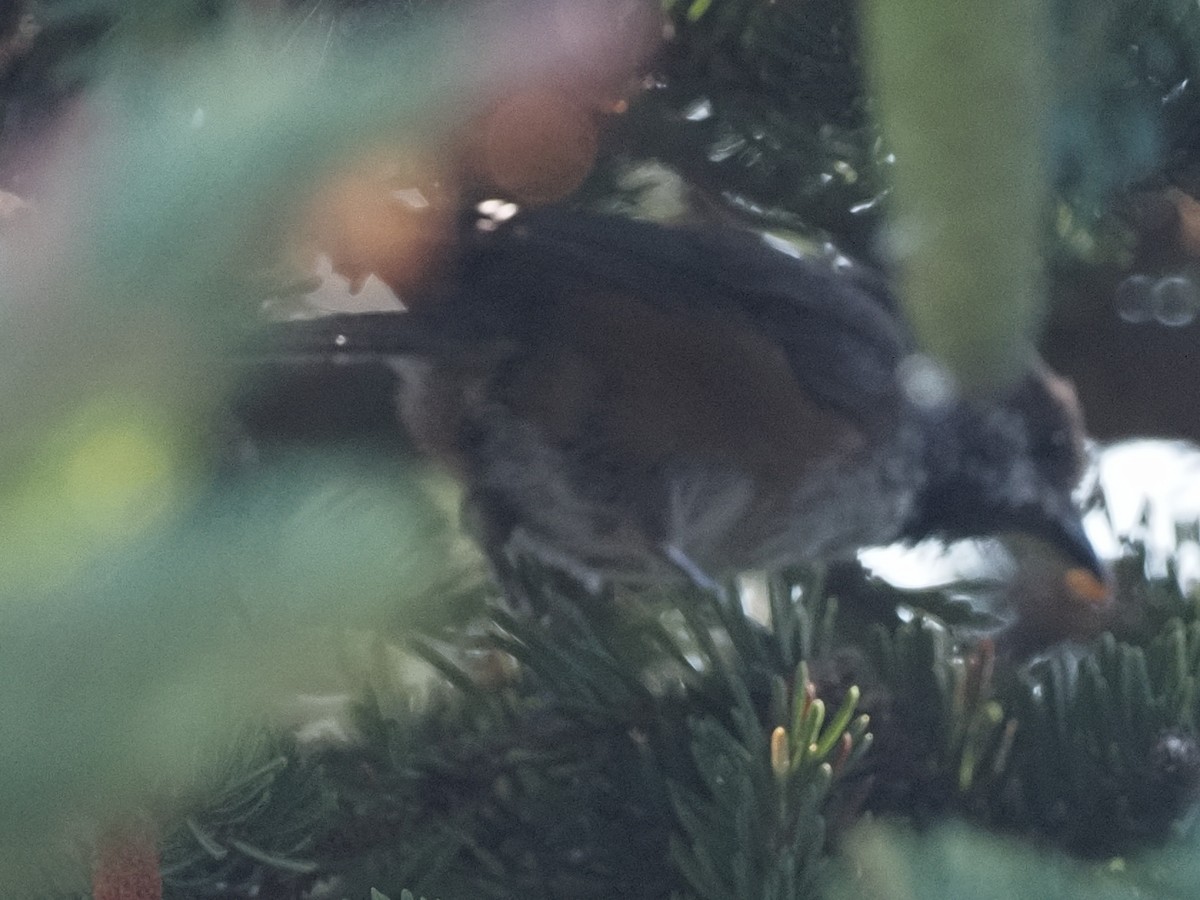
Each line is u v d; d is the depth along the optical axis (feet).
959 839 4.25
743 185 17.83
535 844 14.55
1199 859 4.48
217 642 2.02
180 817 9.11
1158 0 14.98
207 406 2.15
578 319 20.51
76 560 2.00
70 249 2.05
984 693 15.02
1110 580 17.30
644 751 14.40
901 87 2.75
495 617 15.16
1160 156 16.11
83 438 2.05
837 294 21.70
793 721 12.26
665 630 15.42
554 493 20.94
